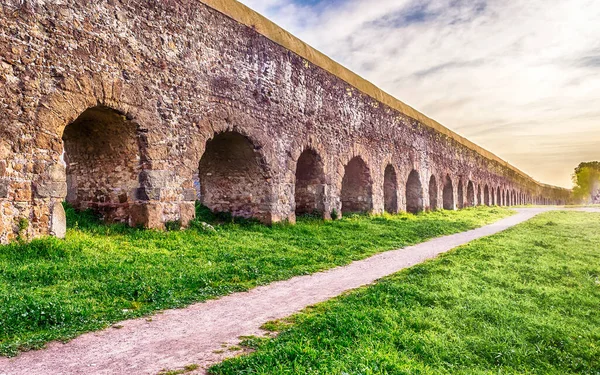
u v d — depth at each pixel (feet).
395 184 76.84
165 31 34.99
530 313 21.06
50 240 25.05
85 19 29.07
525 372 14.78
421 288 23.31
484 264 31.40
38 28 26.48
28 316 15.98
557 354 16.51
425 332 16.83
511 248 39.93
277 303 20.02
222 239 34.40
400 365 13.29
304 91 52.21
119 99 30.96
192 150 36.58
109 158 34.55
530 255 36.32
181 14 36.47
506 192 178.91
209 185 48.06
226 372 12.16
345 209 67.87
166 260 26.03
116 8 31.19
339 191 58.85
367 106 68.03
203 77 38.17
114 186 34.40
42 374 12.08
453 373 13.71
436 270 28.07
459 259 32.65
